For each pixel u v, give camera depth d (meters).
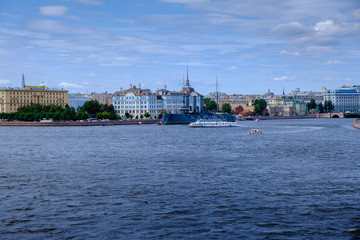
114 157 104.88
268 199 59.66
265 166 88.50
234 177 75.62
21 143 146.62
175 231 47.75
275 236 46.16
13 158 104.19
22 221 51.25
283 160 98.06
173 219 51.56
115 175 78.50
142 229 48.44
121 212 54.34
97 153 113.88
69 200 60.16
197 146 133.38
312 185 68.50
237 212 53.91
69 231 48.00
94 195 62.84
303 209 54.88
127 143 145.25
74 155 109.62
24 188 67.88
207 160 98.38
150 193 63.72
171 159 100.38
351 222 50.03
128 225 49.69
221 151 118.06
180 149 123.75
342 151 116.75
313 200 58.97
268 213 53.41
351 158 101.12
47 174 80.25
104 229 48.50
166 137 175.62
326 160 97.69
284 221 50.53
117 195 62.66
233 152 115.38
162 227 48.97
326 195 61.72
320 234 46.59
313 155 107.75
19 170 85.19
